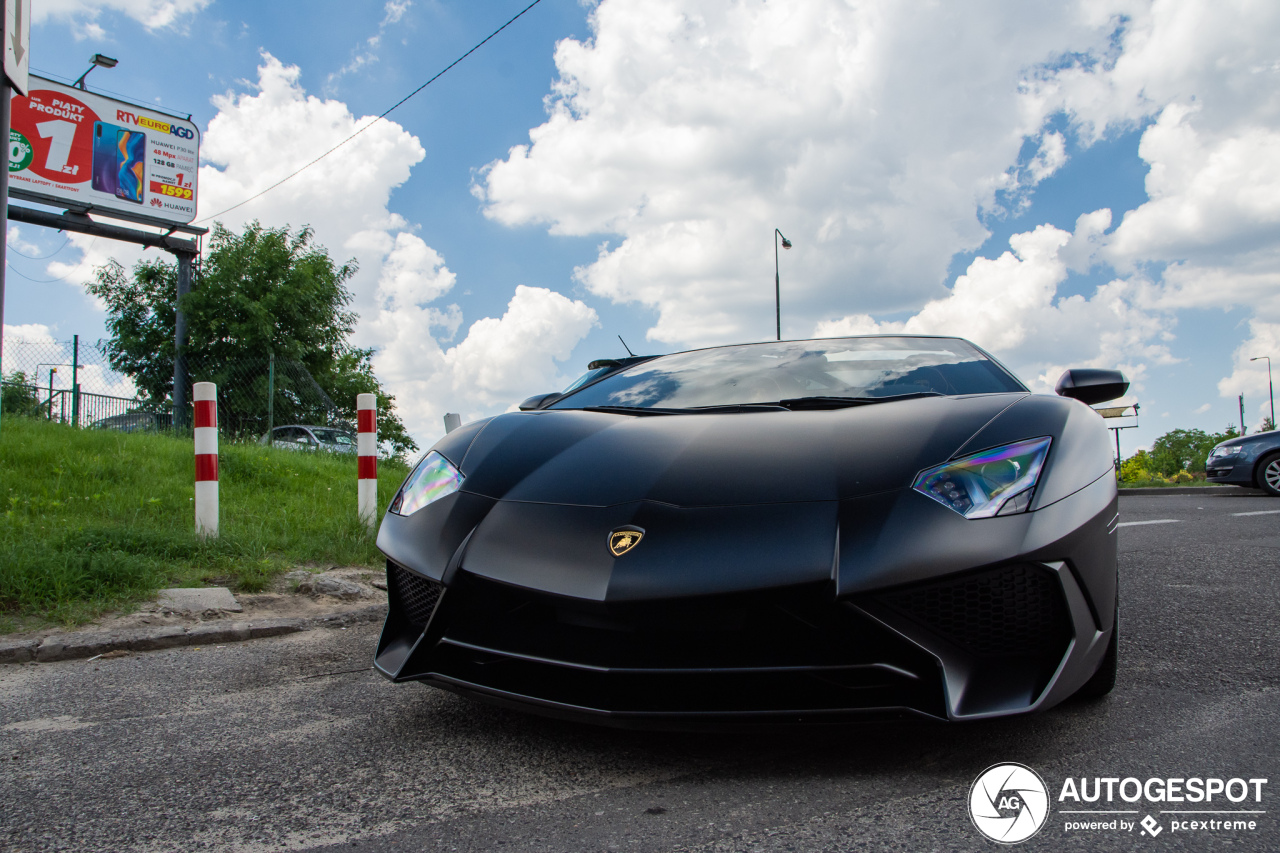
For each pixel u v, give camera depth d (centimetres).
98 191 1622
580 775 154
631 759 161
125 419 1043
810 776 150
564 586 156
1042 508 151
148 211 1688
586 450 194
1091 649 153
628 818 135
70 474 525
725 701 150
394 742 175
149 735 183
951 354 250
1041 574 147
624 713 149
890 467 162
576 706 154
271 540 420
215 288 1884
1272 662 218
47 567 310
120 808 143
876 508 153
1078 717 177
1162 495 1059
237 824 136
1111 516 164
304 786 152
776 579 145
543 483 183
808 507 156
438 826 134
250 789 151
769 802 140
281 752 171
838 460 167
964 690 142
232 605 312
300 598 339
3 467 523
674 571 150
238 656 256
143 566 336
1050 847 122
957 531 147
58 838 132
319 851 126
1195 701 187
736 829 130
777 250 1842
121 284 2086
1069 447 164
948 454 162
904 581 143
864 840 125
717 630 149
